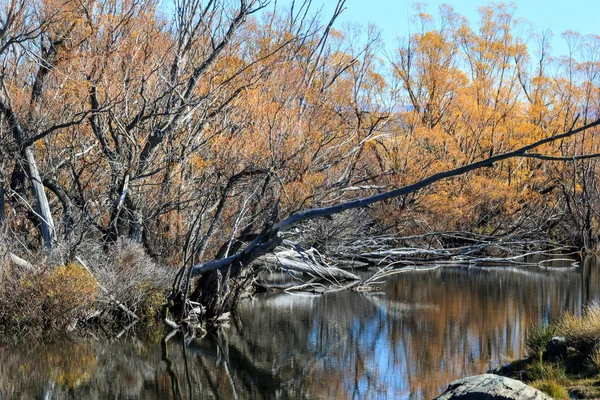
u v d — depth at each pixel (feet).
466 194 90.63
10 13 51.80
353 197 74.59
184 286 54.95
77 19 56.03
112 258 54.60
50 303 49.37
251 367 42.19
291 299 65.41
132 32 58.95
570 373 30.83
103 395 36.32
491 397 24.62
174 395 36.52
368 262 88.02
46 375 39.81
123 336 49.39
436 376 38.83
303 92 69.72
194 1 60.59
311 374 40.34
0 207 55.31
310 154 65.16
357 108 84.58
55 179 59.57
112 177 61.52
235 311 59.06
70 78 56.39
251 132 62.44
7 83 61.46
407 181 77.61
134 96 61.46
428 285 73.77
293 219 48.16
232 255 56.49
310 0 69.05
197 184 63.52
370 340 48.42
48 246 53.26
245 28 63.52
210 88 59.82
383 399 35.12
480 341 46.98
